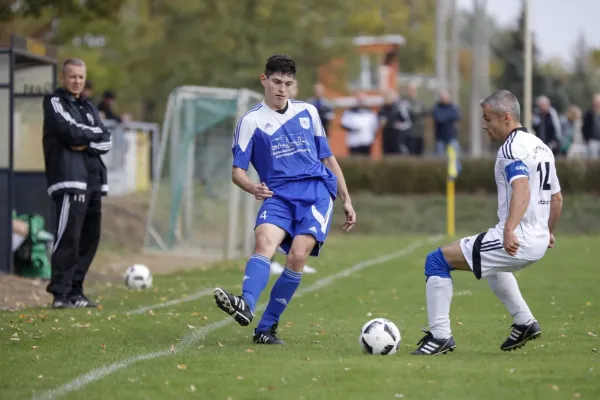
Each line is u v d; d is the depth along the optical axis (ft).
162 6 324.39
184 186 143.54
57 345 58.23
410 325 70.59
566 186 187.83
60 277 77.92
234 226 132.77
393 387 45.03
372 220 184.85
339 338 63.46
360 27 400.26
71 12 129.59
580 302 83.82
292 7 320.70
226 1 318.24
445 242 156.25
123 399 43.01
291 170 59.82
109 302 82.23
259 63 316.40
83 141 76.74
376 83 421.18
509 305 55.93
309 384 45.78
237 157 59.62
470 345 59.67
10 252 98.99
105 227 152.25
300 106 60.95
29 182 107.96
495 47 420.36
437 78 305.53
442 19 305.53
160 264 124.16
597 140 195.21
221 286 95.86
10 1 123.24
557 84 413.59
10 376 48.19
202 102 144.05
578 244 147.95
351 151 207.51
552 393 43.68
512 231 51.88
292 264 59.31
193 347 58.23
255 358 53.47
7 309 77.15
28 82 108.47
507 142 53.21
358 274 108.17
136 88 330.34
